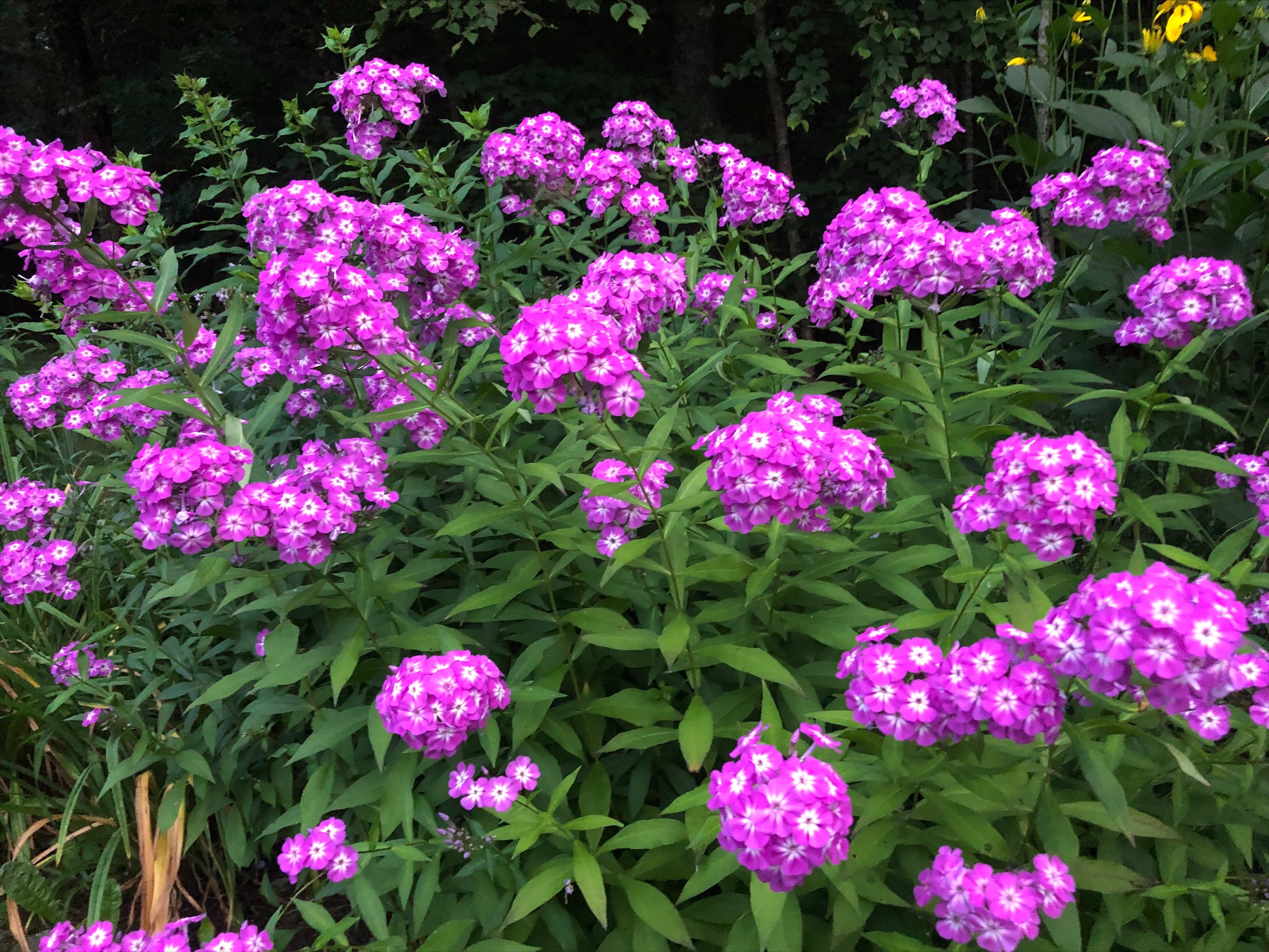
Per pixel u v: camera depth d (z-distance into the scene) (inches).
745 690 108.7
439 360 154.2
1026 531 87.3
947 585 117.6
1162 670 67.4
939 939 93.8
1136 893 89.7
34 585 135.5
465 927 91.9
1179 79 188.5
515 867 95.7
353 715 105.1
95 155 128.1
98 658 145.9
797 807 69.1
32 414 159.0
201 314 184.9
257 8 443.8
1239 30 191.9
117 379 161.9
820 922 94.7
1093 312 182.7
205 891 131.8
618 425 129.8
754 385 147.6
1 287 457.1
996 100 429.7
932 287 115.0
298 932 121.9
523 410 113.7
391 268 137.8
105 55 469.4
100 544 153.3
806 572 109.0
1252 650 76.0
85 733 144.1
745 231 187.5
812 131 510.6
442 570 115.6
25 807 135.5
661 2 472.4
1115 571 113.3
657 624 110.5
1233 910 92.2
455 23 394.6
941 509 116.9
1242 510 141.6
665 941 93.9
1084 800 94.4
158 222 182.9
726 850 82.2
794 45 428.1
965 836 83.0
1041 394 122.0
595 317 100.2
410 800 99.7
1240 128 176.9
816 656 114.8
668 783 117.6
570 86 434.3
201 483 103.3
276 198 136.1
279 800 128.3
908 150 204.7
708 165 201.6
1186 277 117.5
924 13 387.5
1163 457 112.0
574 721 117.1
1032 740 76.4
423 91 187.6
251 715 117.6
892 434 134.6
